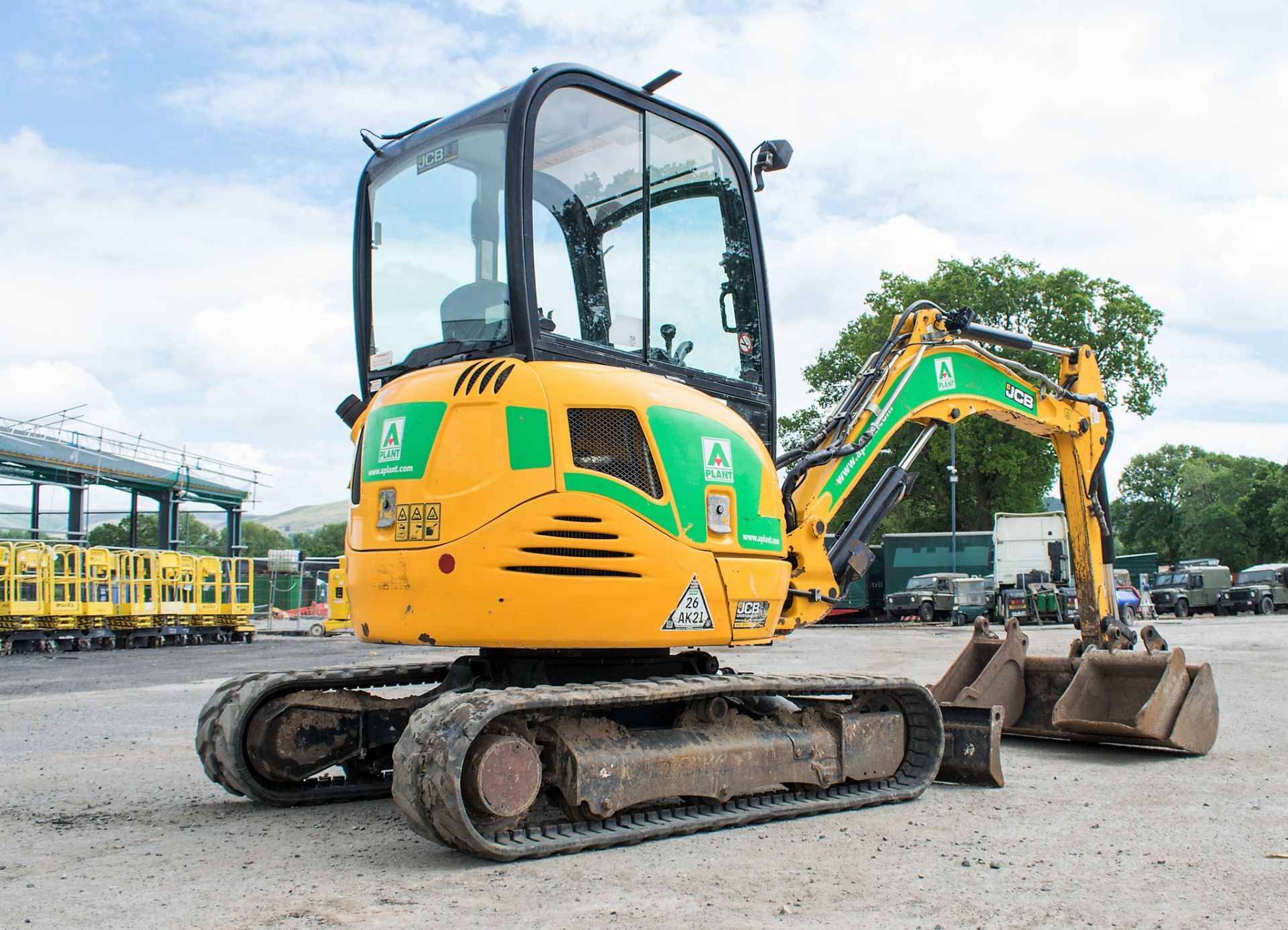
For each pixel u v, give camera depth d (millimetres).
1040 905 3854
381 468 5277
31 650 22609
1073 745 8148
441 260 5742
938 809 5691
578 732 4895
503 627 4797
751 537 5484
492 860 4500
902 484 7559
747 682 5266
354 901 3922
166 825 5418
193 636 27516
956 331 7996
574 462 4938
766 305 6492
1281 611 41781
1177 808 5707
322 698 6125
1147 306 46094
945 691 8422
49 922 3684
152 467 35750
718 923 3617
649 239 5844
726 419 5570
